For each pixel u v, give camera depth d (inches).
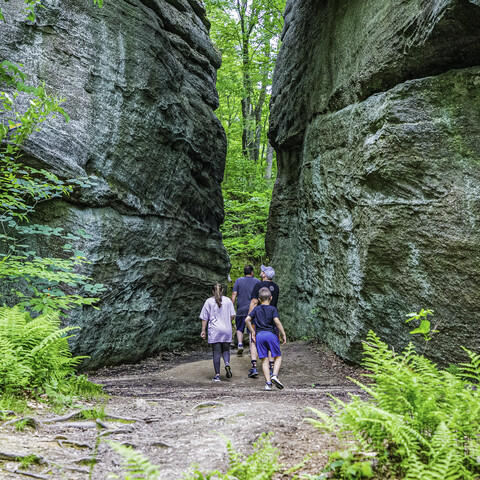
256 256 721.6
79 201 325.1
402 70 280.5
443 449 91.0
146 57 408.5
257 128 951.6
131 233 374.0
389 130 270.1
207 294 535.2
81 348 309.3
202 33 553.9
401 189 267.3
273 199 559.5
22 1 308.2
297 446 120.6
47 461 110.0
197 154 517.3
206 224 561.9
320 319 402.9
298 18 514.3
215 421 151.6
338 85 373.4
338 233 358.0
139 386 271.7
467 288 234.4
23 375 169.5
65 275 245.1
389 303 279.6
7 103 213.5
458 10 228.7
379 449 101.1
